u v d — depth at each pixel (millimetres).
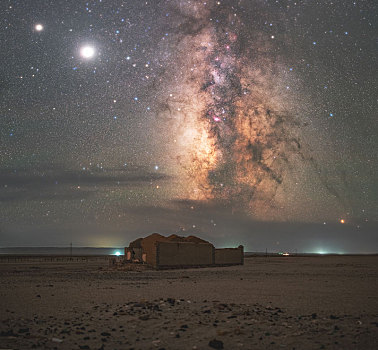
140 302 15664
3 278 32188
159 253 48281
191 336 10188
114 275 36406
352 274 36375
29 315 13219
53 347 9094
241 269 46719
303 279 30203
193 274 37469
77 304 15891
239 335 10266
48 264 65438
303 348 9000
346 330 10828
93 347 9133
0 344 9336
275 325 11516
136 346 9203
